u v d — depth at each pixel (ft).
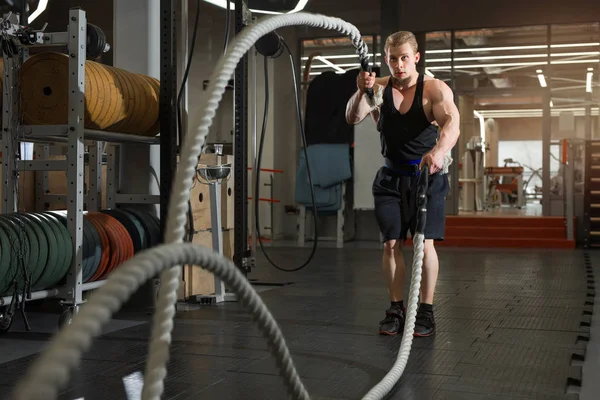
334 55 44.27
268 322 2.86
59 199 20.07
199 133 2.81
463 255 31.19
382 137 12.55
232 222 18.84
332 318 14.65
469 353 11.19
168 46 15.29
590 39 42.14
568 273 23.45
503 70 43.34
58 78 13.52
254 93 17.72
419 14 43.68
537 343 11.99
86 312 1.61
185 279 16.70
